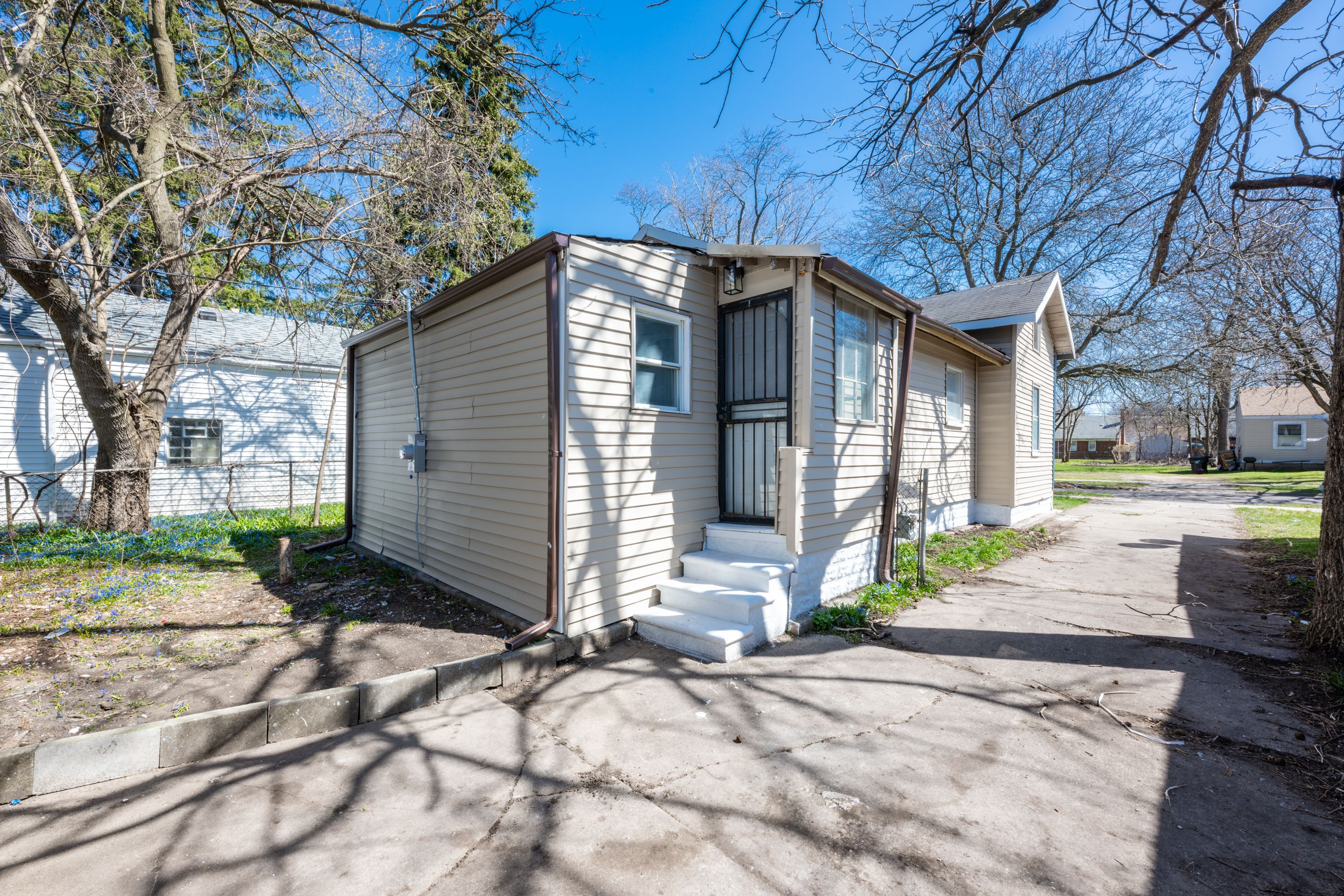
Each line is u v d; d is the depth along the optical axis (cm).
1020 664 418
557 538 441
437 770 293
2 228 686
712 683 398
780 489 513
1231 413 3984
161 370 971
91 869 221
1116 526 1093
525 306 486
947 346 966
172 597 580
